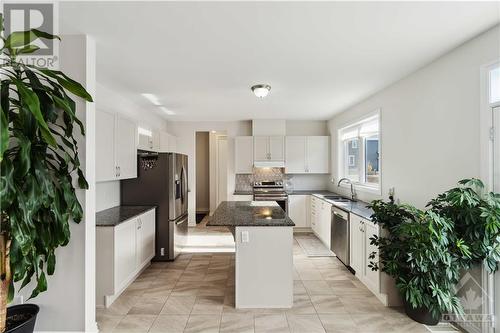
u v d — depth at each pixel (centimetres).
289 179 612
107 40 219
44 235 172
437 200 224
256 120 579
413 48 235
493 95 204
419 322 238
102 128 282
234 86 342
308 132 609
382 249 254
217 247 463
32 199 156
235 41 222
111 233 267
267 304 266
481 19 189
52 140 158
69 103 183
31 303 208
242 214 310
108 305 267
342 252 369
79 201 210
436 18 188
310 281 327
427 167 273
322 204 475
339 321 242
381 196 365
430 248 209
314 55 249
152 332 225
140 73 295
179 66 275
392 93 336
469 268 213
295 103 437
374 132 417
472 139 219
